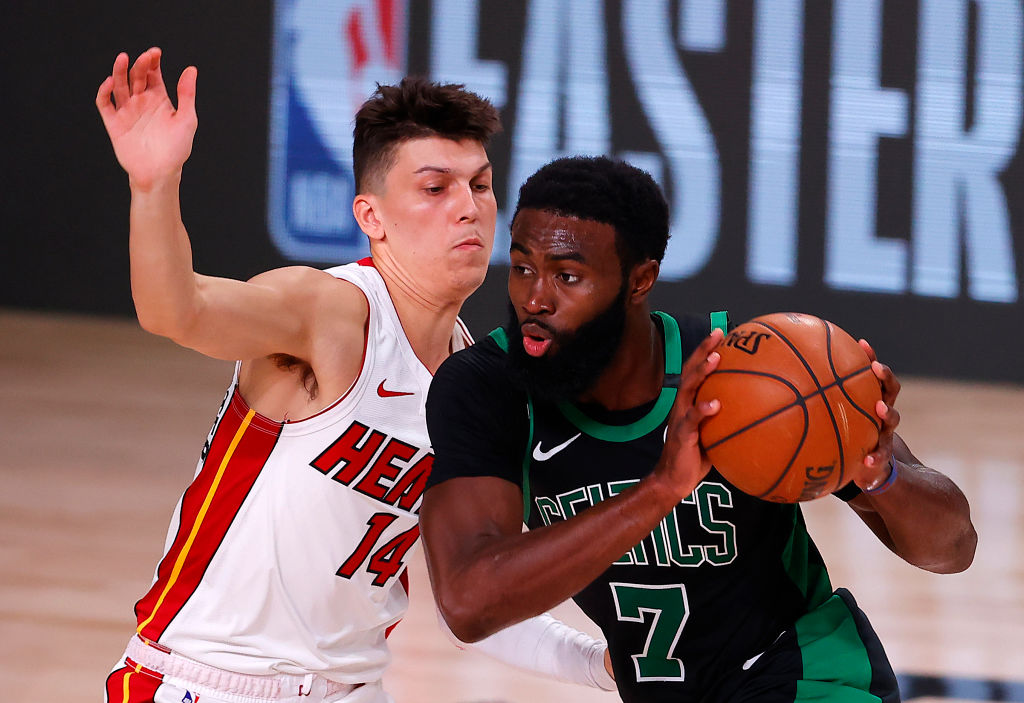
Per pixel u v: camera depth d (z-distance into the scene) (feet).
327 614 26.68
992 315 102.12
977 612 50.65
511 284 20.45
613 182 19.97
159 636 26.48
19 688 39.60
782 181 101.60
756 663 22.45
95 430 74.49
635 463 21.76
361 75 101.24
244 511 25.98
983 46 100.32
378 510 26.40
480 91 101.09
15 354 93.61
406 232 26.81
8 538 54.29
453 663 43.65
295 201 102.17
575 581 18.45
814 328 19.56
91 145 103.81
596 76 100.94
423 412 26.68
